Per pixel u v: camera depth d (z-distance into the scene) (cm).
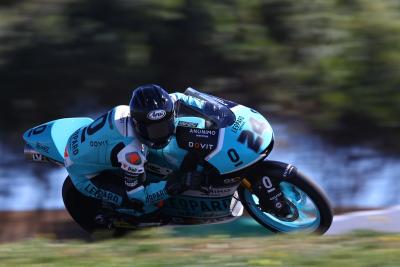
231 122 2267
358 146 4681
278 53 4484
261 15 4544
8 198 4397
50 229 3888
